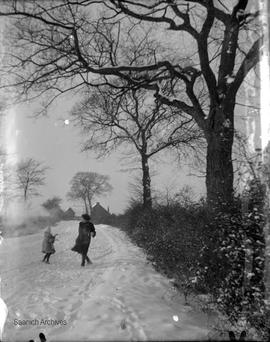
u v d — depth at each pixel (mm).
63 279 7637
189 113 8602
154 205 14836
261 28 5949
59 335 3994
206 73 7871
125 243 14016
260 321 4707
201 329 4332
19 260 8070
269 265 5074
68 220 17078
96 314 4824
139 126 12414
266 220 5254
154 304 5484
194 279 5734
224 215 5797
